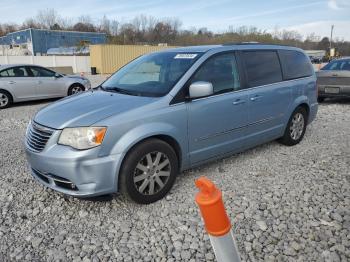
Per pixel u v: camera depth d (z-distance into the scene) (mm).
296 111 5645
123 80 4594
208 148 4238
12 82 10609
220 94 4289
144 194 3643
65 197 3895
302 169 4652
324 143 5898
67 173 3332
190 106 3934
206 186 1456
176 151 3967
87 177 3316
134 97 3887
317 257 2812
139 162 3547
